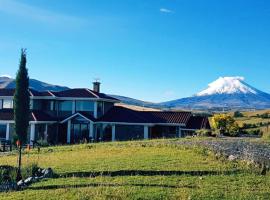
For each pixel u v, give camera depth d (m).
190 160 26.11
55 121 59.91
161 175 22.36
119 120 58.78
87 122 59.03
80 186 20.42
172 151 30.19
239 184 20.27
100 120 58.97
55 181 21.92
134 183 20.48
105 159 27.81
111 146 37.19
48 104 62.09
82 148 37.88
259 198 17.81
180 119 59.19
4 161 31.92
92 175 23.06
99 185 20.31
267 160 25.75
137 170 23.41
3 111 60.06
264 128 76.50
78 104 61.06
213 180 21.03
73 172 23.88
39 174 24.48
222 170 23.19
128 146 35.66
